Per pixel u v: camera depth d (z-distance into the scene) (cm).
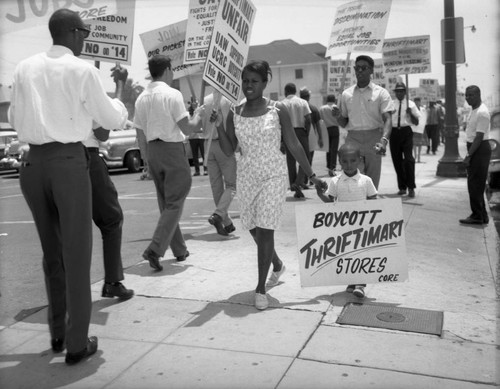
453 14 1088
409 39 1041
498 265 513
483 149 681
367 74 575
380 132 592
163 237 482
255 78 386
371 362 305
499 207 870
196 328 359
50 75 293
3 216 897
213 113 422
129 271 496
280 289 435
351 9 638
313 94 4691
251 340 338
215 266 505
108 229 406
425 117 1862
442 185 1026
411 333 344
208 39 546
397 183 996
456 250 570
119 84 466
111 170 1770
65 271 305
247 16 439
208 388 280
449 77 1132
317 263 406
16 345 341
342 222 405
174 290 438
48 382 292
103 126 315
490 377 287
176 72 659
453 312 384
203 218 799
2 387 287
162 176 491
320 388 277
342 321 364
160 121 470
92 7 476
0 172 1917
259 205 389
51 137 290
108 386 286
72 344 308
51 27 307
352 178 413
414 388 275
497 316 376
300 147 400
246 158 393
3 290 462
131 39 518
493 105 954
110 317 383
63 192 295
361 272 407
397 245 405
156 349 329
